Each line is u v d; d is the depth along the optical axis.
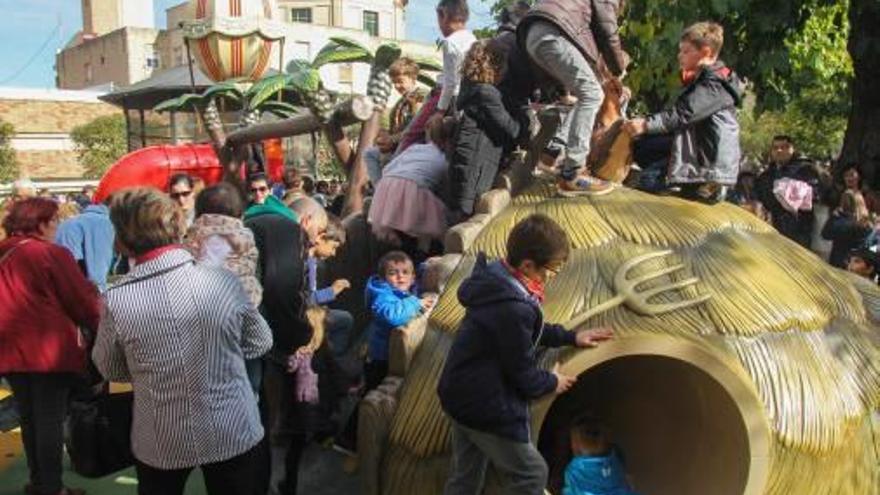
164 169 10.66
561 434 4.20
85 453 3.88
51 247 4.73
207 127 8.24
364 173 6.92
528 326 3.14
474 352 3.18
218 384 3.17
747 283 3.95
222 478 3.32
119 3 60.88
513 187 4.71
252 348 3.36
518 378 3.16
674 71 9.14
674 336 3.62
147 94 14.35
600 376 4.30
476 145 4.61
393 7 56.16
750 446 3.43
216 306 3.15
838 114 18.53
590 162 4.76
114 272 7.95
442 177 5.07
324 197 12.29
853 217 8.66
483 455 3.39
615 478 3.91
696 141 4.52
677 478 3.97
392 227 5.09
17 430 6.40
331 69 43.00
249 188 6.42
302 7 53.97
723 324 3.74
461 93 4.72
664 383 4.04
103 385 3.93
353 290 5.89
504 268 3.26
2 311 4.64
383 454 3.86
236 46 10.81
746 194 9.38
